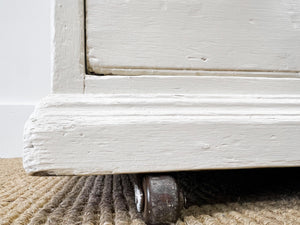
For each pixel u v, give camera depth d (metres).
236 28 0.33
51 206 0.33
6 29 0.89
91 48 0.30
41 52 0.91
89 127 0.27
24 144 0.26
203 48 0.32
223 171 0.52
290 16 0.35
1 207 0.34
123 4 0.30
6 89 0.89
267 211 0.31
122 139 0.28
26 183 0.47
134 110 0.29
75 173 0.27
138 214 0.30
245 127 0.30
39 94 0.91
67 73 0.29
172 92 0.31
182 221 0.28
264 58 0.34
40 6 0.91
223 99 0.32
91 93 0.30
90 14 0.30
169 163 0.28
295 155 0.31
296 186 0.41
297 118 0.32
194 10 0.32
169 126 0.29
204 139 0.29
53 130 0.27
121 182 0.45
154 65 0.31
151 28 0.31
